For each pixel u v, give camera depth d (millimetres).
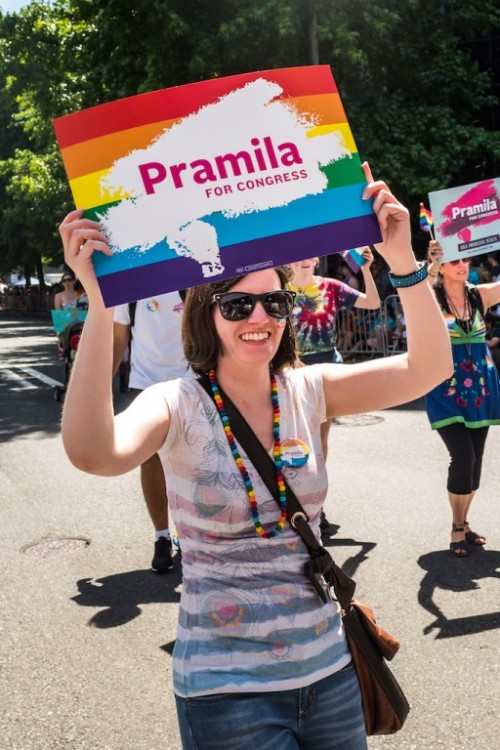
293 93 1846
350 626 1996
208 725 1795
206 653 1833
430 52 17375
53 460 8203
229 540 1884
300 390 2012
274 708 1825
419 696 3434
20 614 4453
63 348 12164
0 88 21812
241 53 15016
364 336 13531
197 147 1803
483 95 18672
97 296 1750
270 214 1835
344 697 1903
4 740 3256
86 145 1759
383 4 15625
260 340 1920
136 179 1779
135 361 4930
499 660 3703
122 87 16203
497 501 6062
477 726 3203
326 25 14914
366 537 5434
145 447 1841
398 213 1852
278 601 1858
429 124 16047
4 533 5902
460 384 5008
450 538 5344
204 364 1961
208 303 1942
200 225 1805
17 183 27578
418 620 4148
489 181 5398
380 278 14531
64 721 3383
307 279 5219
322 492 1958
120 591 4730
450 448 5047
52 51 19156
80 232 1715
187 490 1896
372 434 8586
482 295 5105
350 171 1872
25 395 13211
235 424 1912
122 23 15406
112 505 6500
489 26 17438
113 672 3773
